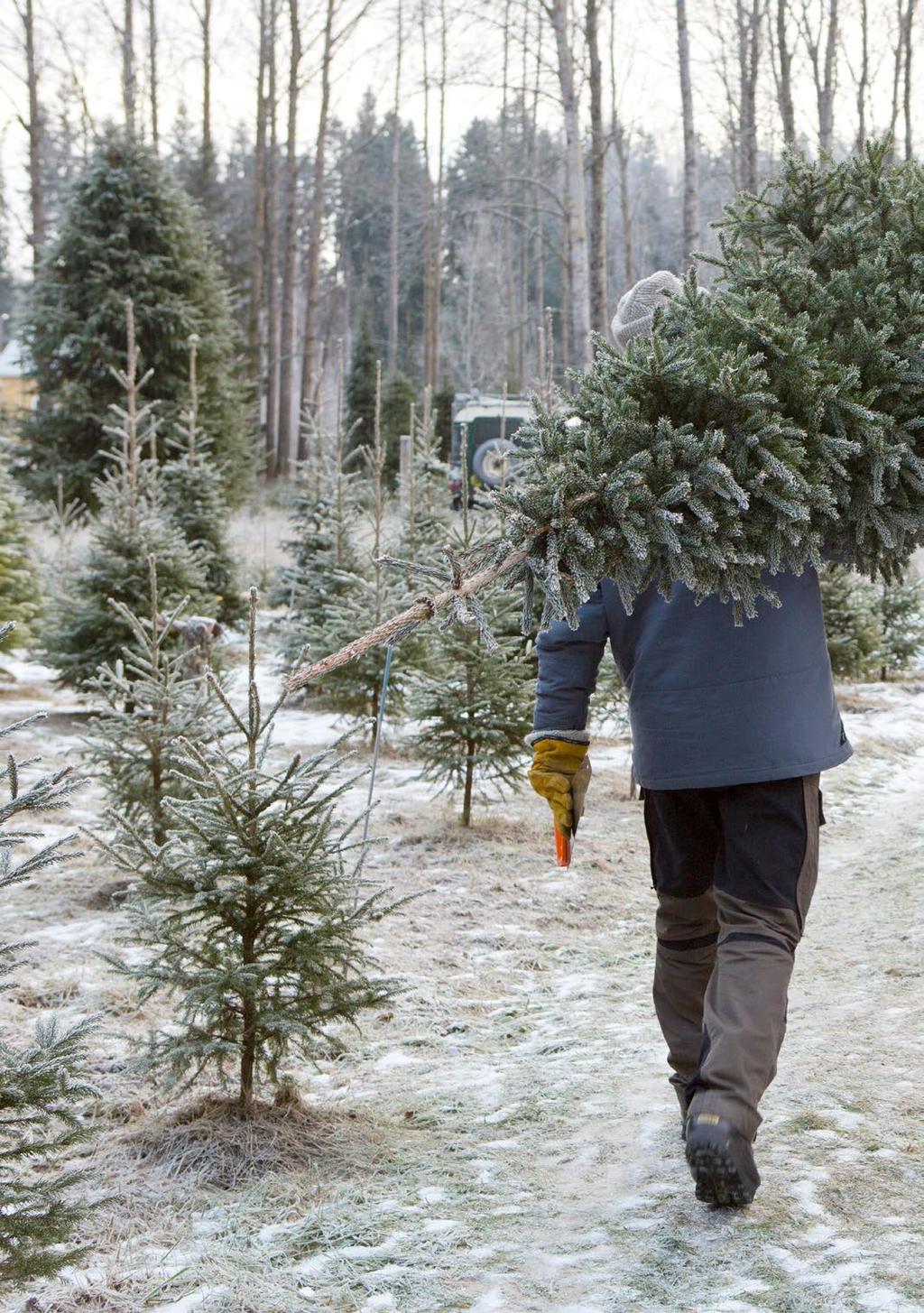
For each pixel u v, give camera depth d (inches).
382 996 132.4
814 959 185.5
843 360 113.4
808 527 105.0
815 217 127.6
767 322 107.7
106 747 214.2
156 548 360.5
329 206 2239.2
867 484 110.0
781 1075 134.2
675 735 107.7
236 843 126.6
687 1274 92.2
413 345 2106.3
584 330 655.8
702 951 114.1
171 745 210.2
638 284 135.5
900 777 356.2
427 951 191.3
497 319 2092.8
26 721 83.3
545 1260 96.7
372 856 242.8
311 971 127.3
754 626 107.8
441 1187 112.0
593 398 106.1
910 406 112.7
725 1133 95.0
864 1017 153.8
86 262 746.2
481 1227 103.2
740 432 103.9
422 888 224.2
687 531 100.4
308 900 127.3
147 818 216.8
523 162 1412.4
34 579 437.7
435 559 339.3
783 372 107.7
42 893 212.5
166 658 218.8
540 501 101.0
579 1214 104.5
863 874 239.1
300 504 446.6
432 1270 96.0
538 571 100.0
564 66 658.2
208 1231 104.8
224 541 486.0
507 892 224.2
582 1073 141.2
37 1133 99.8
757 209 130.3
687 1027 114.7
